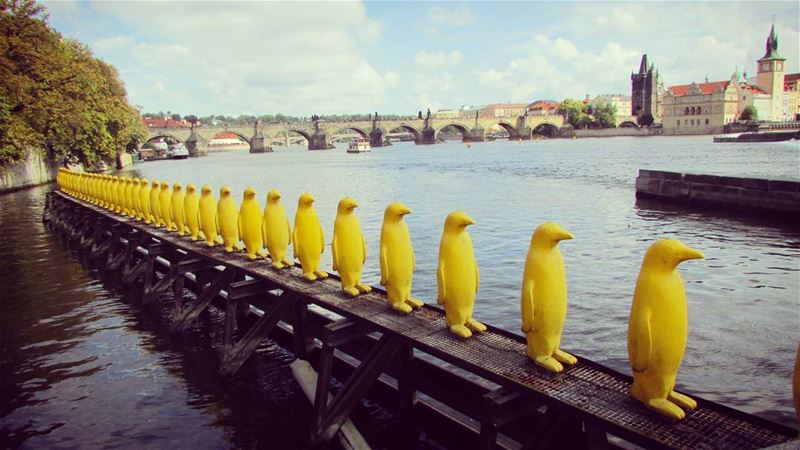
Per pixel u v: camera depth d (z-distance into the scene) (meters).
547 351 5.08
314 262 8.35
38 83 35.84
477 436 6.47
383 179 49.69
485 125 148.62
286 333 9.95
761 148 71.62
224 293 12.50
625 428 4.06
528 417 5.45
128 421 7.55
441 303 6.01
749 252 16.56
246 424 7.39
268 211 9.04
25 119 35.19
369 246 19.30
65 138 42.44
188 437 7.11
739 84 128.25
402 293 6.72
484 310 11.97
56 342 10.55
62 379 8.92
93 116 46.62
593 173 48.16
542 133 161.25
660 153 70.50
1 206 33.59
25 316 12.23
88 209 19.03
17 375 9.12
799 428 3.86
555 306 4.95
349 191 39.78
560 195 32.94
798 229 19.98
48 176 52.72
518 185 40.16
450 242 5.83
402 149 122.62
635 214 24.70
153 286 13.39
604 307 11.77
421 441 6.97
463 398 6.48
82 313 12.32
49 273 16.22
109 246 17.61
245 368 9.12
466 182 44.09
